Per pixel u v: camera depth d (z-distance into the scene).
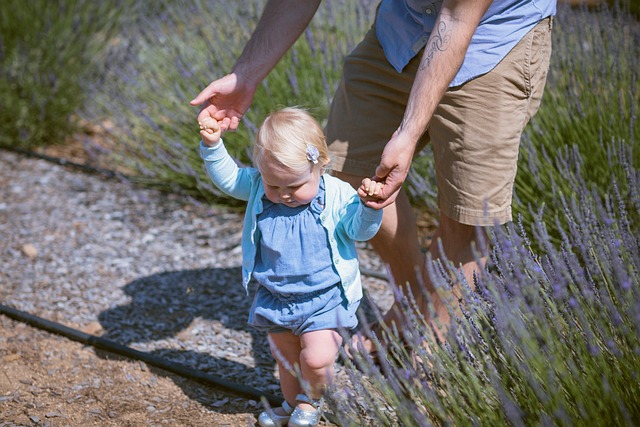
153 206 4.47
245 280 2.39
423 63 2.14
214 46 4.80
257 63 2.52
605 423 1.75
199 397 2.73
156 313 3.34
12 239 4.03
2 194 4.60
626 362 1.85
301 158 2.17
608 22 3.83
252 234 2.36
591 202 2.78
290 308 2.34
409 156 2.12
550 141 3.49
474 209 2.43
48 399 2.69
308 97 4.27
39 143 5.37
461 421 1.89
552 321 1.97
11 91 5.31
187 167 4.37
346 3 4.81
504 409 1.84
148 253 3.90
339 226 2.29
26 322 3.21
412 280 2.80
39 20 5.58
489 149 2.38
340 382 2.70
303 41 4.51
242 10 4.93
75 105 5.40
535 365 1.85
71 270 3.71
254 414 2.62
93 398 2.71
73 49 5.55
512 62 2.34
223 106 2.51
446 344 2.04
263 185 2.34
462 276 2.12
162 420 2.58
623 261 2.10
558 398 1.72
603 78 3.52
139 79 5.11
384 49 2.49
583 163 3.28
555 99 3.63
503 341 1.88
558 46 3.72
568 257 2.07
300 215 2.30
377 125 2.55
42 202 4.49
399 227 2.66
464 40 2.11
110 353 3.01
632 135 3.18
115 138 5.08
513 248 2.07
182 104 4.58
